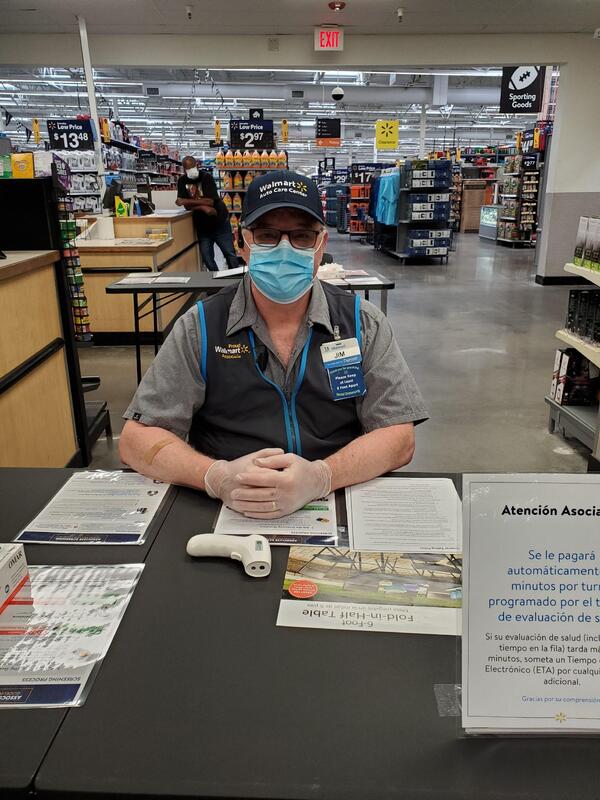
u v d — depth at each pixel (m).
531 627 0.63
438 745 0.62
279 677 0.70
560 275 8.99
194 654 0.74
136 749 0.61
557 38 8.06
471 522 0.62
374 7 7.02
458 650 0.69
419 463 3.25
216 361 1.33
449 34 8.11
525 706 0.62
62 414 2.86
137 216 6.85
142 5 6.94
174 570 0.92
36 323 2.55
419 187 11.12
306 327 1.35
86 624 0.79
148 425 1.32
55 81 15.16
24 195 2.69
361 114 22.19
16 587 0.81
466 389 4.46
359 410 1.40
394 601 0.84
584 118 8.29
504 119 23.11
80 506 1.12
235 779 0.57
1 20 7.48
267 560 0.90
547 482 0.62
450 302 7.83
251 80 16.27
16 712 0.65
